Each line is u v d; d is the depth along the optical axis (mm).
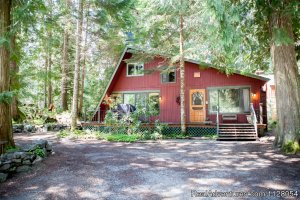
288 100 8203
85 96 25406
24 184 5078
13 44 6773
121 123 13570
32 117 17188
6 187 4918
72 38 18781
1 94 5500
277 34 7258
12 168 5629
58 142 10625
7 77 6227
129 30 18234
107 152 8430
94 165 6547
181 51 13102
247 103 14523
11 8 6242
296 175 5465
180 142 11242
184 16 12172
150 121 15531
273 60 8719
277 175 5488
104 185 5027
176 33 14039
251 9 8672
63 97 20125
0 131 6105
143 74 16734
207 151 8648
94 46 19188
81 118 18609
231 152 8352
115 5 11062
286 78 8281
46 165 6367
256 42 10539
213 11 6410
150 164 6703
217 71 15188
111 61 22203
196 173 5805
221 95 15055
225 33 6578
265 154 7750
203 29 8547
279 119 8523
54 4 12297
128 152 8477
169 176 5594
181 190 4711
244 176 5484
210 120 15031
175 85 15945
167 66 14375
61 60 20656
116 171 6000
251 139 11883
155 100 16297
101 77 24578
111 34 17469
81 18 12797
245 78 14625
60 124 16047
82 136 12414
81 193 4617
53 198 4395
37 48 17672
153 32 14508
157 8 10688
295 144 7828
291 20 8391
